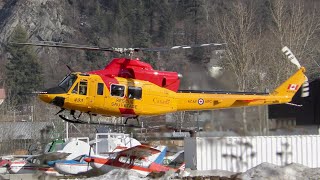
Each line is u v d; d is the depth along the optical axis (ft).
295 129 421.59
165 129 548.31
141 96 304.91
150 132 547.49
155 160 424.87
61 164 408.67
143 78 307.99
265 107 405.59
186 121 598.75
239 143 385.29
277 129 415.23
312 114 426.92
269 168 308.81
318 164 391.24
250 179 299.99
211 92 322.14
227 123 392.88
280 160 385.70
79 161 412.57
